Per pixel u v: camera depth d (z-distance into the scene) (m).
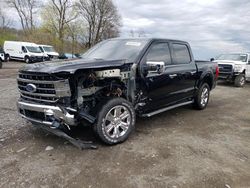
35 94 4.02
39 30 50.28
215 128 5.55
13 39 50.03
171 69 5.61
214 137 4.96
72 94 3.96
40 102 4.04
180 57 6.12
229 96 10.12
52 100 3.89
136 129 5.28
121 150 4.20
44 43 46.22
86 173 3.46
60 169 3.55
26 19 52.56
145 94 5.00
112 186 3.17
